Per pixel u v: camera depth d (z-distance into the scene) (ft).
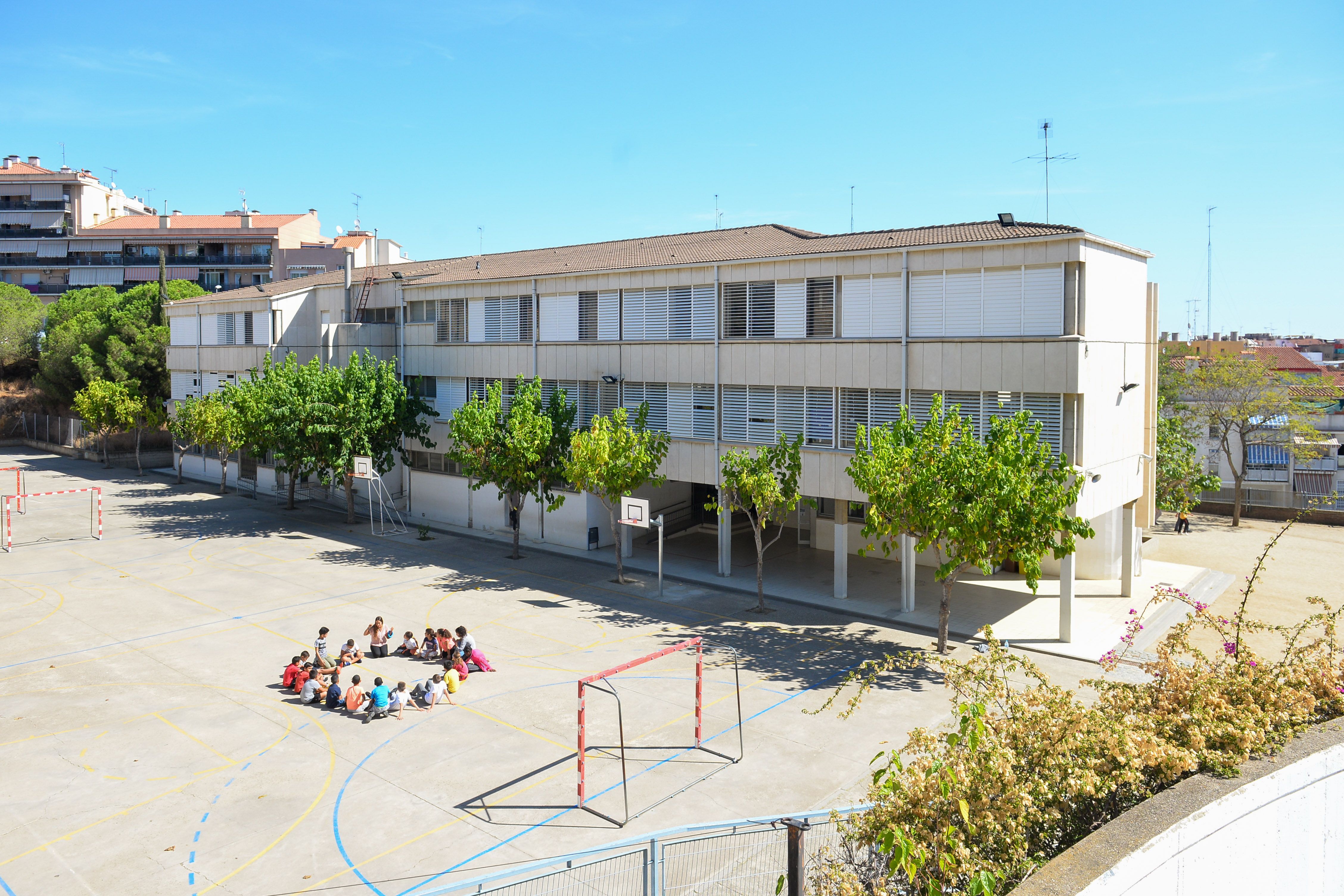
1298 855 29.27
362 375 137.18
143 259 318.04
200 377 188.24
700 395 110.22
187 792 54.19
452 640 78.13
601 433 103.04
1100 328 86.99
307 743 61.26
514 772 56.90
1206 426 165.78
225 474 175.73
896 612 94.53
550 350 126.72
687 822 50.42
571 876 44.45
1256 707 32.63
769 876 43.96
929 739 31.89
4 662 77.15
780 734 62.80
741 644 83.61
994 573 112.06
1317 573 112.88
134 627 87.45
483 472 118.62
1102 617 92.79
